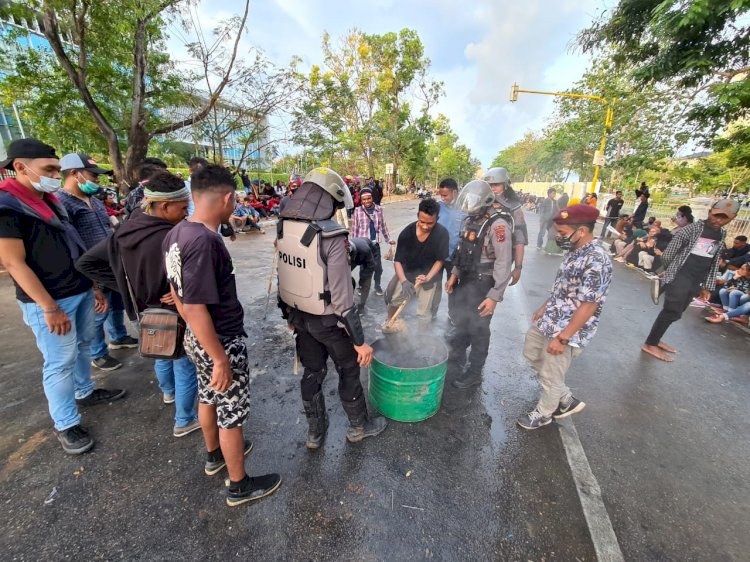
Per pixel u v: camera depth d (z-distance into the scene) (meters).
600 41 5.94
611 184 20.75
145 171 3.14
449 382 2.96
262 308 4.52
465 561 1.55
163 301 1.90
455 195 3.48
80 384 2.51
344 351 2.00
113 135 8.30
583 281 2.00
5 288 4.92
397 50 25.88
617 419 2.57
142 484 1.91
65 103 9.10
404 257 3.01
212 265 1.44
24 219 1.91
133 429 2.33
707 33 4.63
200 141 9.87
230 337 1.63
